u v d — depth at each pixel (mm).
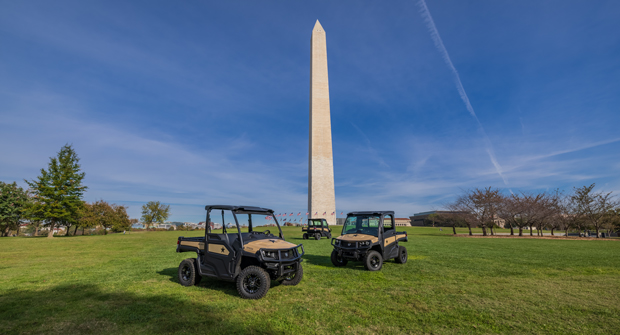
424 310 5219
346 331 4238
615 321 4723
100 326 4332
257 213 7246
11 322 4484
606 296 6191
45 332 4109
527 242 21672
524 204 30188
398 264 10367
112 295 6066
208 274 6652
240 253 6109
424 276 8266
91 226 44312
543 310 5246
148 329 4219
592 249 16266
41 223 36469
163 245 18891
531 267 9906
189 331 4152
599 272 9086
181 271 7156
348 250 9211
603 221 29797
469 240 23688
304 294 6207
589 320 4770
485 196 31203
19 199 41719
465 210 33031
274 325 4422
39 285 7020
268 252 6055
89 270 9188
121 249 16234
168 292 6309
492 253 14039
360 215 10148
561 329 4391
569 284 7309
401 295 6176
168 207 61375
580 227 30906
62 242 21984
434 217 59750
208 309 5129
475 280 7758
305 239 23438
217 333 4102
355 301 5727
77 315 4805
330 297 5980
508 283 7402
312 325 4445
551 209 29938
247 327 4320
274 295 6094
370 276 8203
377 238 9352
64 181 34281
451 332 4254
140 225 59375
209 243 6746
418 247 17219
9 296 6000
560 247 17469
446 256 12828
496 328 4414
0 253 14219
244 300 5703
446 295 6207
